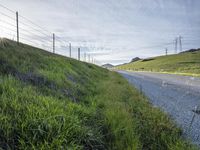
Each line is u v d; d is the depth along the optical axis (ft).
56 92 18.29
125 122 13.24
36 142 8.48
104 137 11.35
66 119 10.39
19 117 9.53
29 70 21.68
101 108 17.79
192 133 14.80
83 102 18.79
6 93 11.94
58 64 35.45
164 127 14.21
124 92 28.58
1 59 21.03
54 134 9.16
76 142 9.34
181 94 36.37
